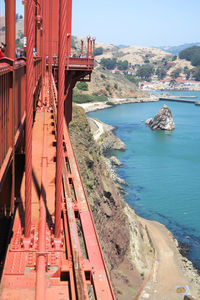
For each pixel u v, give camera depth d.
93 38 36.34
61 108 7.34
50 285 6.00
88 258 6.07
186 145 109.69
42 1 27.23
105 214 36.44
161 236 49.34
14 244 7.18
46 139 13.12
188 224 54.53
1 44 8.70
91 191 34.56
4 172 6.83
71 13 36.19
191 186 71.38
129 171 79.94
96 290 5.34
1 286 6.00
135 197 64.25
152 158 92.62
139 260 39.62
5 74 6.89
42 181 9.38
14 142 8.17
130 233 42.00
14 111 8.28
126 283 34.94
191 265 43.19
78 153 37.72
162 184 71.75
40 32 25.39
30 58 6.73
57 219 7.30
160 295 35.66
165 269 40.81
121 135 122.12
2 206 9.98
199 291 37.62
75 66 35.84
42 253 6.45
